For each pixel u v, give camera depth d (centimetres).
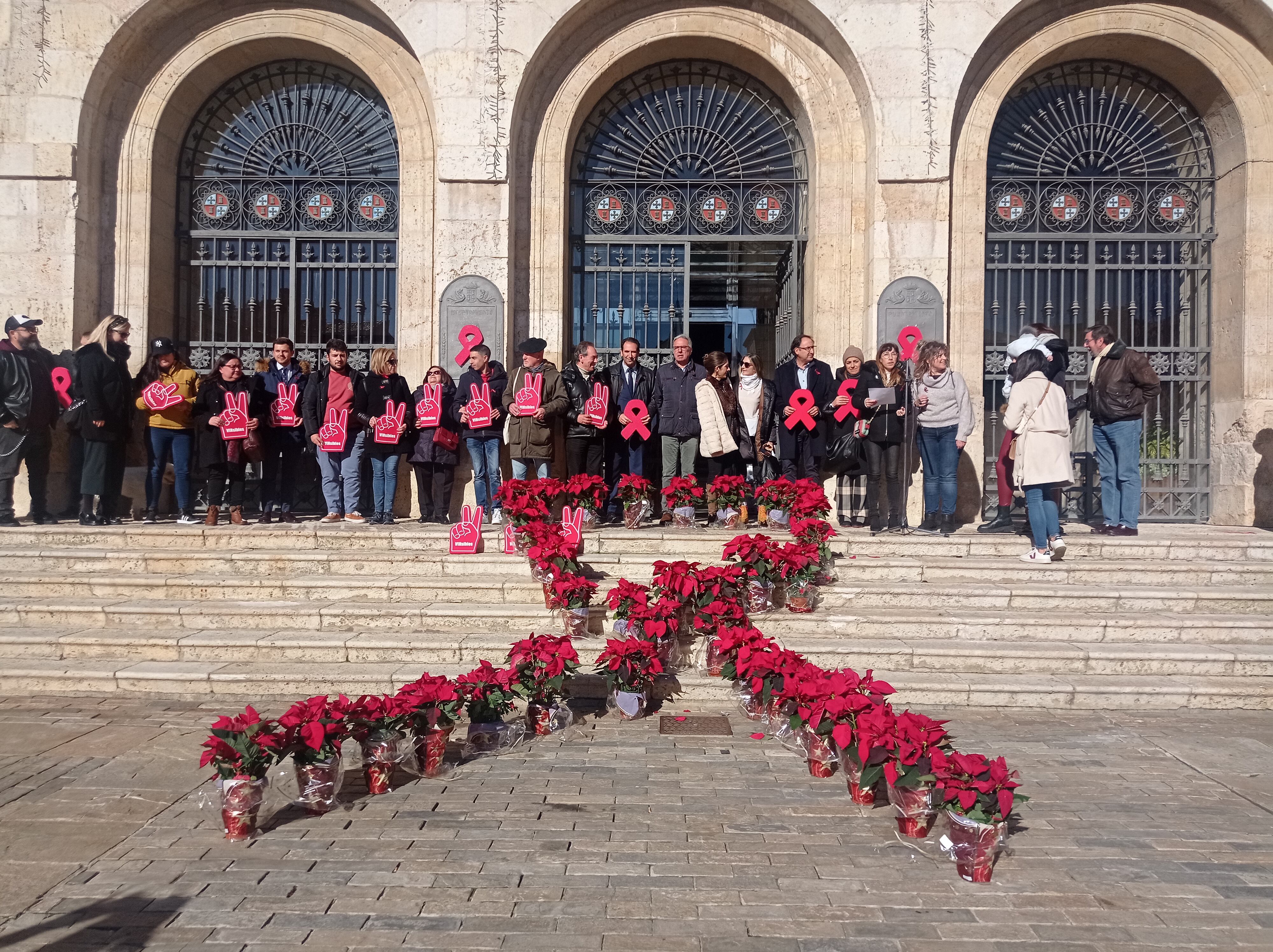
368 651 584
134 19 880
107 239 915
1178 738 499
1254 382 890
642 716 536
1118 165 958
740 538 625
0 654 595
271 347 972
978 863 326
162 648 588
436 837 364
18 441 773
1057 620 613
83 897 312
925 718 379
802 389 786
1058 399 691
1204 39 893
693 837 366
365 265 968
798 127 962
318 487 950
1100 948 282
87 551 700
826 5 865
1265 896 318
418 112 918
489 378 820
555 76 917
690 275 969
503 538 719
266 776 379
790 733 483
